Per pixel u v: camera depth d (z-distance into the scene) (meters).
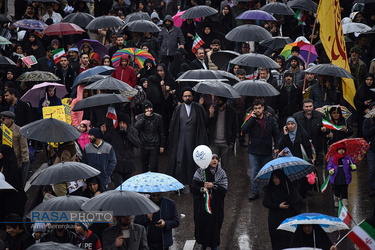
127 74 45.75
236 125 37.84
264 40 48.44
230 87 36.09
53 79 45.47
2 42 54.53
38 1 63.72
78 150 33.75
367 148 33.62
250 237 31.62
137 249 23.39
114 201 22.25
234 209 35.38
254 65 40.12
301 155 35.41
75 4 67.00
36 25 57.56
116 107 39.41
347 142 33.62
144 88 45.56
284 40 51.16
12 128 35.41
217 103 37.72
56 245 20.38
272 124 36.25
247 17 50.00
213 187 28.72
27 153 35.75
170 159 37.81
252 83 36.94
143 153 38.44
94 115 38.56
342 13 65.19
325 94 42.03
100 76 39.97
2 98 42.50
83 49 52.38
